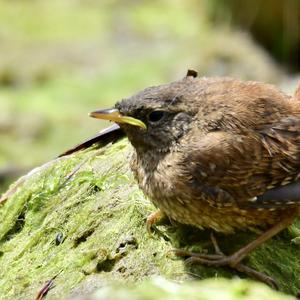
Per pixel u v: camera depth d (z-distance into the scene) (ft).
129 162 29.63
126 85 85.20
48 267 27.99
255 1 89.45
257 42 90.17
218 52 86.74
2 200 32.96
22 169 62.44
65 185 31.17
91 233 28.60
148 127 26.55
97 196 30.01
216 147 25.21
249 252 25.77
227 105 26.03
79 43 100.53
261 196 25.31
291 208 25.91
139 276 25.82
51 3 118.73
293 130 25.76
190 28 101.40
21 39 101.91
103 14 113.39
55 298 25.73
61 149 68.64
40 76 89.45
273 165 25.34
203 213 25.70
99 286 25.71
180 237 27.09
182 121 26.27
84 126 73.92
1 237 31.01
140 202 28.63
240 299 17.80
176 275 25.52
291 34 88.48
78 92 83.82
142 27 105.70
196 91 26.61
